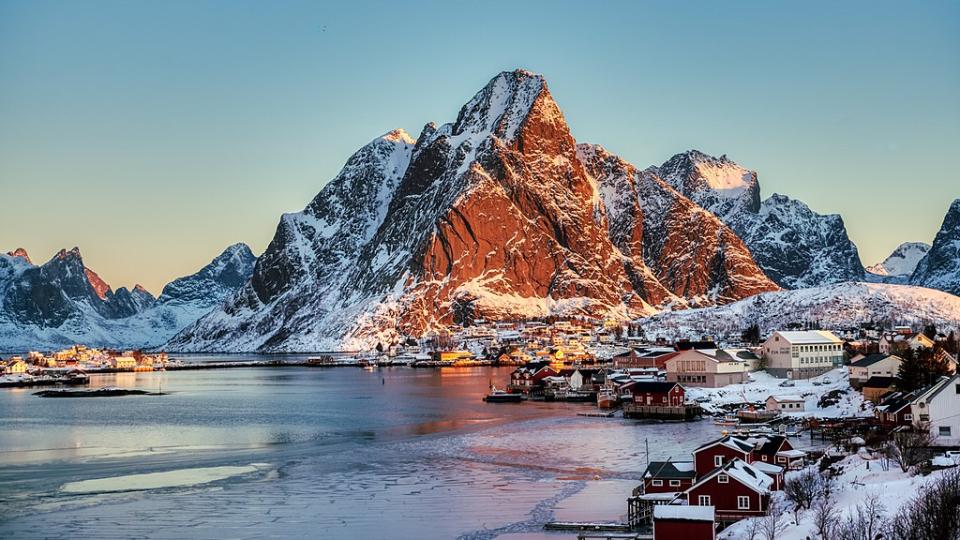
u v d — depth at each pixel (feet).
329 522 358.43
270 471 467.11
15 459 512.63
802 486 334.85
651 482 374.02
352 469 469.57
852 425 521.65
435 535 337.93
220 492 415.03
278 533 343.87
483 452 516.73
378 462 490.08
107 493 415.03
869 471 365.81
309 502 392.47
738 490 334.65
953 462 352.08
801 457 401.49
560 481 428.15
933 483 305.73
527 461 483.51
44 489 424.46
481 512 369.30
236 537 338.95
